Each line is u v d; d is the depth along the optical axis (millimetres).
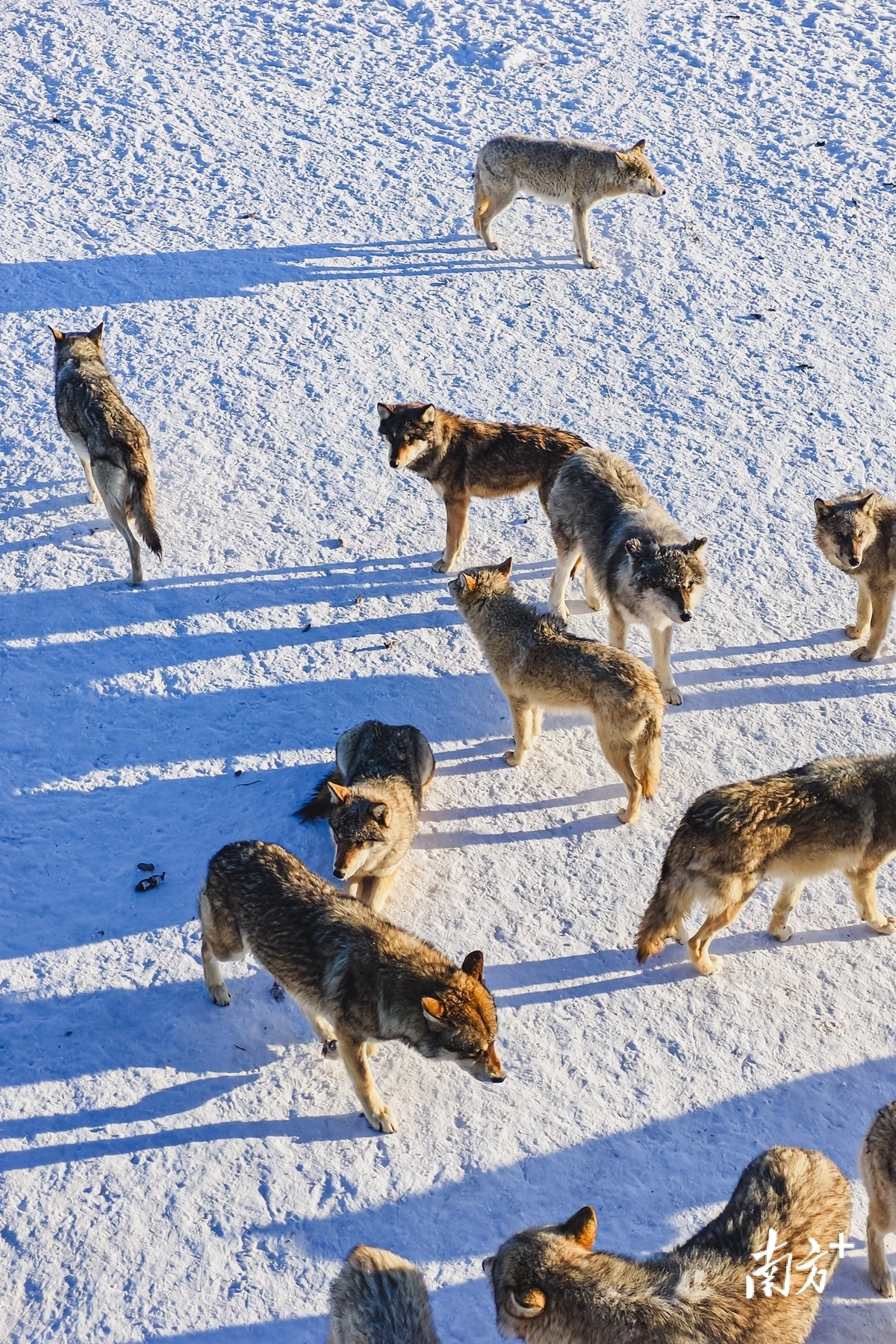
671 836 8398
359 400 12406
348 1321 5207
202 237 15000
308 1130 6656
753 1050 7086
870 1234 5922
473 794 8672
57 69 18328
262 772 8750
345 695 9406
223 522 11008
